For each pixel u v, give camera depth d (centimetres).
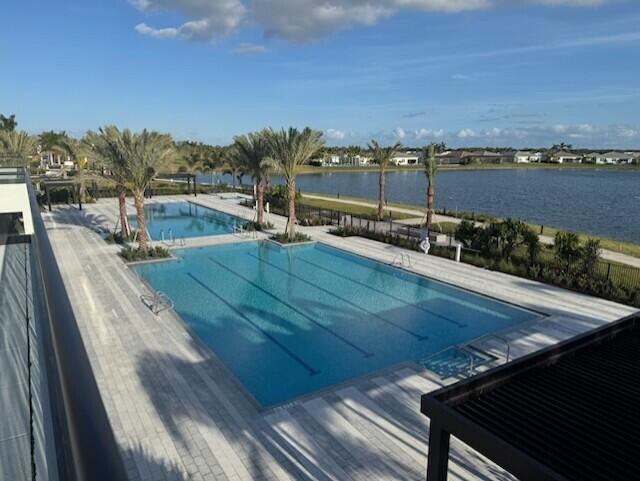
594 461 411
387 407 822
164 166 1916
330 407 819
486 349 1070
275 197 3325
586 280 1504
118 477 126
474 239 1994
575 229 3191
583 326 1205
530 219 3650
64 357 185
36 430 366
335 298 1518
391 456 687
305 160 2250
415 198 5375
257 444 709
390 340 1189
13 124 7244
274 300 1491
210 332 1230
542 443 435
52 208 3309
